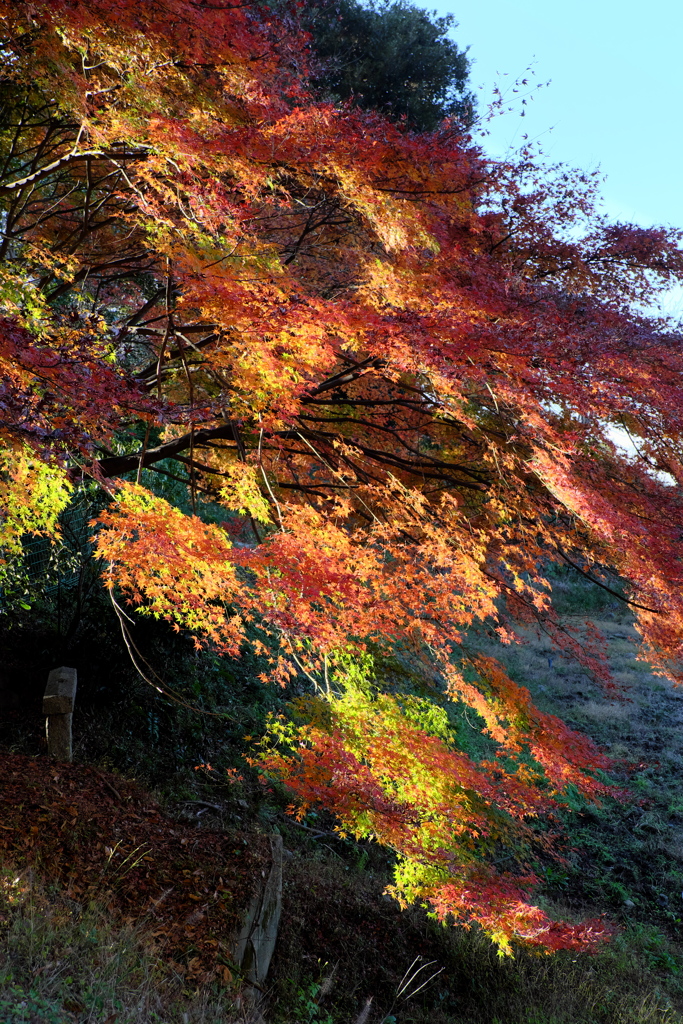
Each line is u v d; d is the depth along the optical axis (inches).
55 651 414.9
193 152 215.6
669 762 665.0
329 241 354.3
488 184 317.1
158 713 438.0
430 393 323.0
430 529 290.0
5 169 323.0
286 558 219.6
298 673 578.6
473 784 276.4
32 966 169.2
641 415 264.5
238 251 227.1
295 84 255.1
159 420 195.0
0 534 259.8
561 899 478.6
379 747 271.7
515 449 327.6
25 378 187.9
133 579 230.5
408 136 266.8
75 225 417.1
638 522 249.9
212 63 225.8
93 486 398.9
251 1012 228.1
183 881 276.7
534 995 364.8
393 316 249.4
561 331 270.1
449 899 252.5
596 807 594.9
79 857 259.6
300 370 250.8
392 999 319.6
